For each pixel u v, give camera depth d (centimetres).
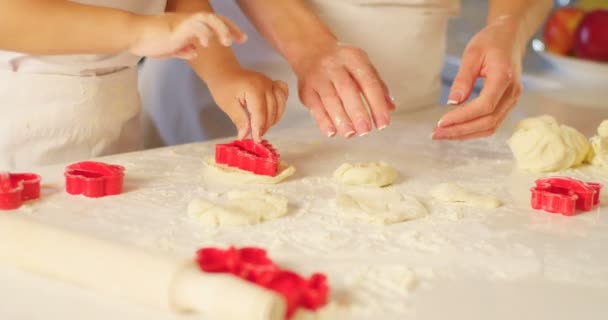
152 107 160
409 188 97
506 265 75
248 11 123
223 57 111
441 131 105
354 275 71
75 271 66
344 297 67
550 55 182
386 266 73
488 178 102
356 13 134
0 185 82
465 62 108
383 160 107
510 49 111
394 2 135
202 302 61
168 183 93
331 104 100
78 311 63
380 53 137
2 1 88
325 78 104
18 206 82
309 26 115
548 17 213
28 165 109
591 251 80
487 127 107
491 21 123
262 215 83
